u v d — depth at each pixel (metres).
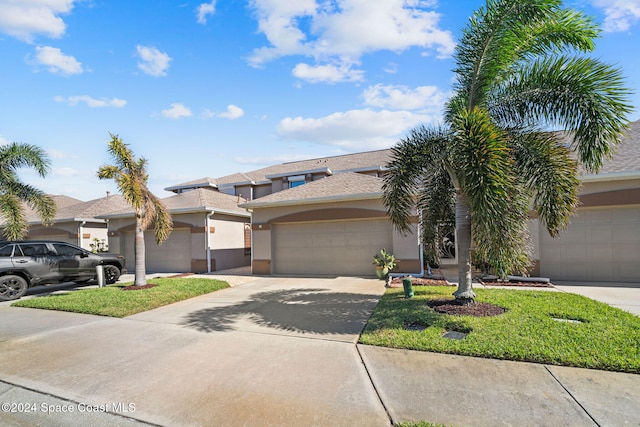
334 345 5.07
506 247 5.96
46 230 19.81
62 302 8.45
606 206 9.94
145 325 6.54
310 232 13.73
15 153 13.41
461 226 6.92
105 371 4.36
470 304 6.70
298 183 22.36
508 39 6.49
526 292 8.22
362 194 12.20
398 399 3.38
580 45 6.47
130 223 17.39
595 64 5.64
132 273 15.99
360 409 3.24
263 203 13.71
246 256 19.02
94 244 19.47
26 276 10.28
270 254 14.02
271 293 9.60
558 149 6.09
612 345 4.37
